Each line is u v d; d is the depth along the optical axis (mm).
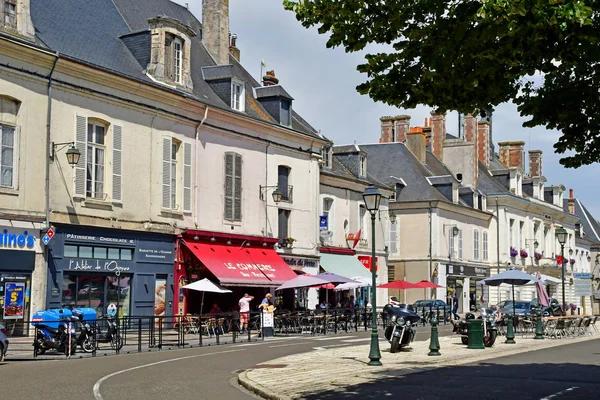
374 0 9203
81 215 22141
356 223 38906
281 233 32188
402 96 9805
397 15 9070
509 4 7207
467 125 55156
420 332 29344
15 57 20219
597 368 15547
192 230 26234
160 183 25359
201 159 27344
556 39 7898
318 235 34531
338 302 37031
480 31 8312
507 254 55438
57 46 22125
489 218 55375
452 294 48844
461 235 50688
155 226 24812
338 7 9383
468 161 54438
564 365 16266
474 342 20891
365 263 39688
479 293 52906
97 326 19109
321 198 35969
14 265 20031
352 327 30703
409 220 47812
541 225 62219
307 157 33875
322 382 12820
